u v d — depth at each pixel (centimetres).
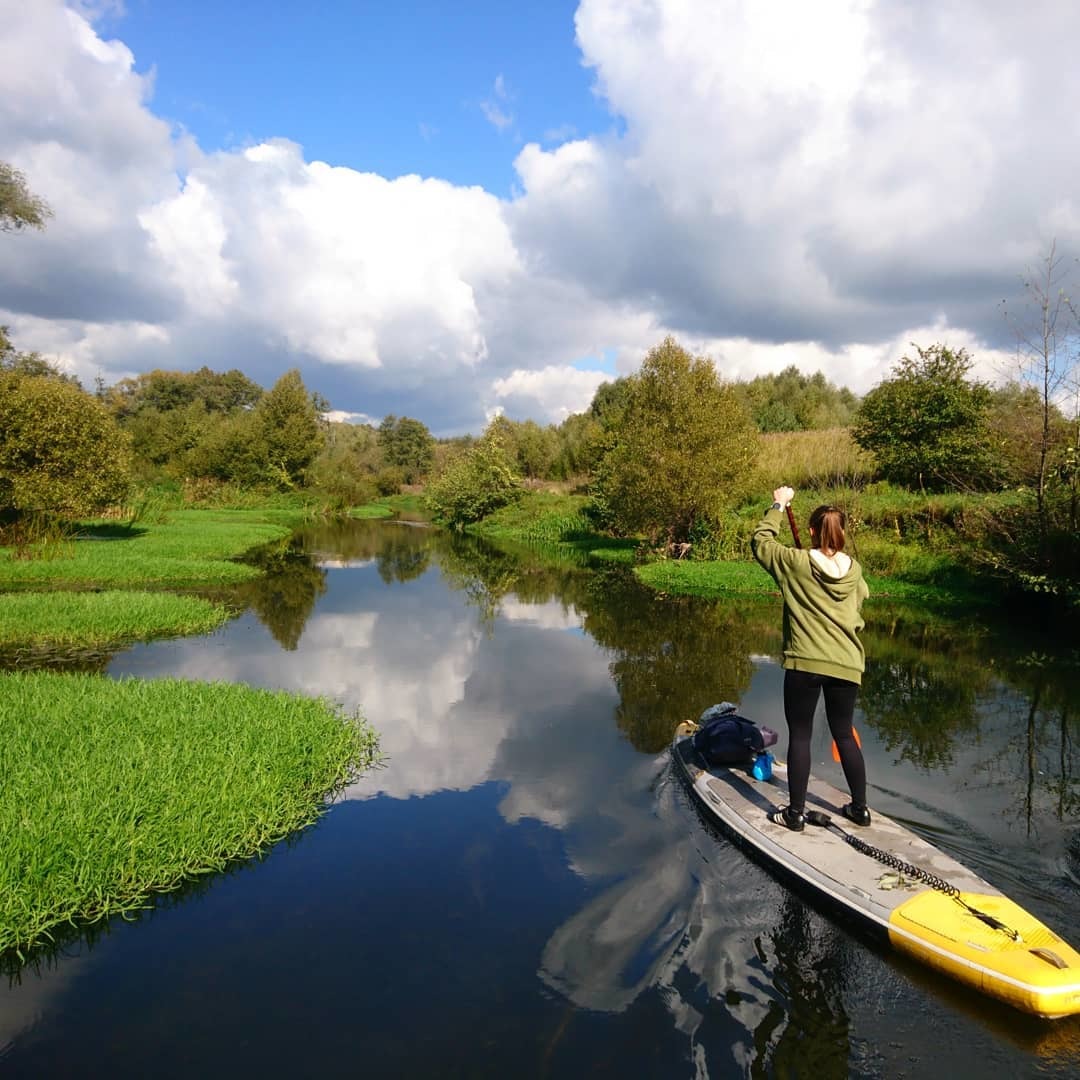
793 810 437
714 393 2005
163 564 1728
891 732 656
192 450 4938
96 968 335
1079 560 1164
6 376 1731
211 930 364
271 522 3750
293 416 5091
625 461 2175
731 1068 273
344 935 360
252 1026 297
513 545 2898
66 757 524
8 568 1564
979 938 327
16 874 377
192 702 671
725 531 2052
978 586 1456
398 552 2552
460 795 527
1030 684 827
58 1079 270
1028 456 1277
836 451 2631
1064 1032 295
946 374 2027
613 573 1959
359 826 479
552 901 389
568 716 714
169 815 449
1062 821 472
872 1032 293
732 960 338
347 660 948
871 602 1403
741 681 842
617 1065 274
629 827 475
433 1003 310
